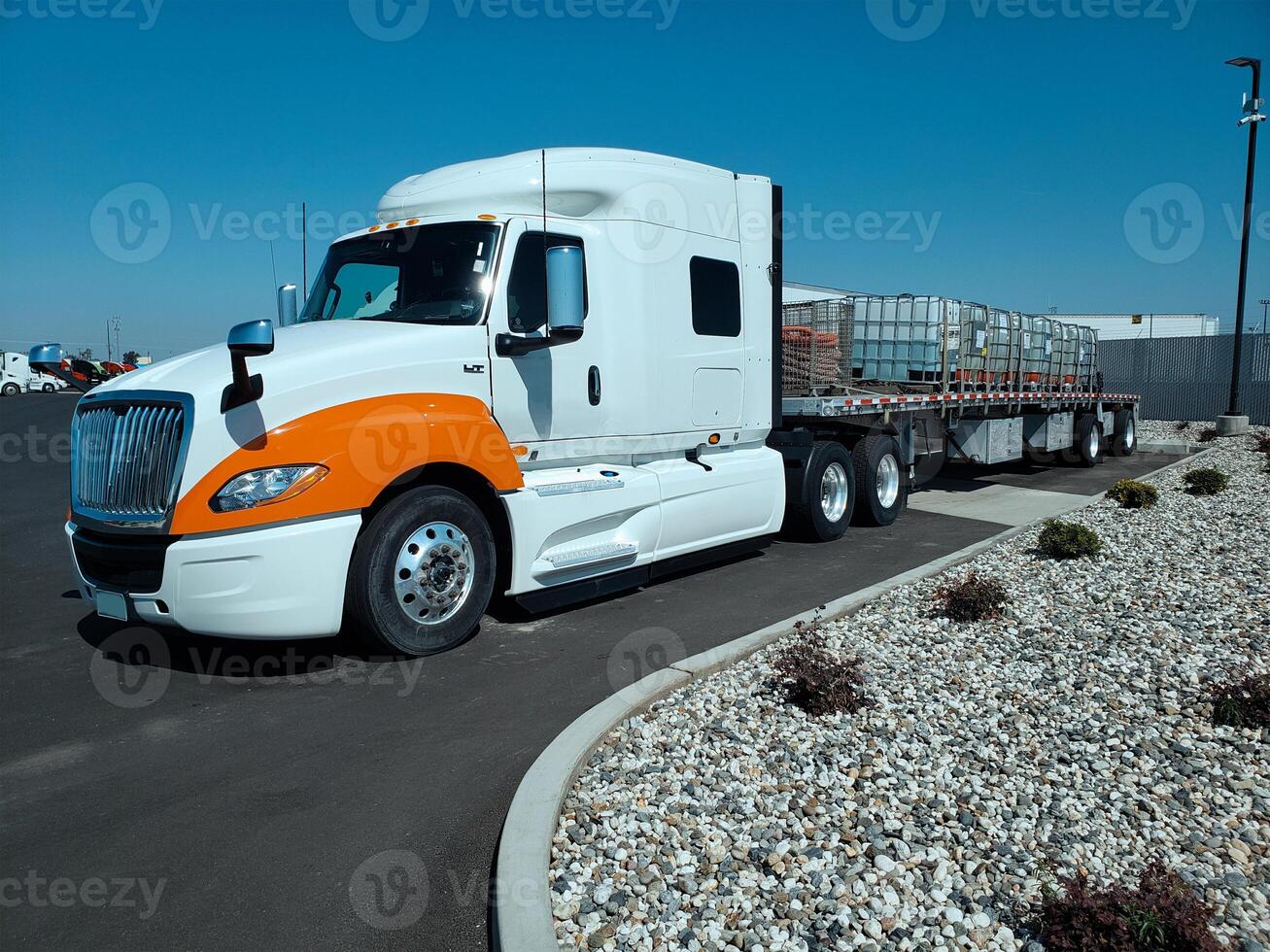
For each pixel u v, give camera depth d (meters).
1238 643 5.07
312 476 4.62
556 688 4.80
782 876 2.90
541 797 3.33
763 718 4.20
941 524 10.21
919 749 3.82
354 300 6.05
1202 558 7.26
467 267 5.65
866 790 3.47
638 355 6.44
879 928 2.63
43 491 12.31
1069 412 15.93
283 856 3.14
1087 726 4.03
